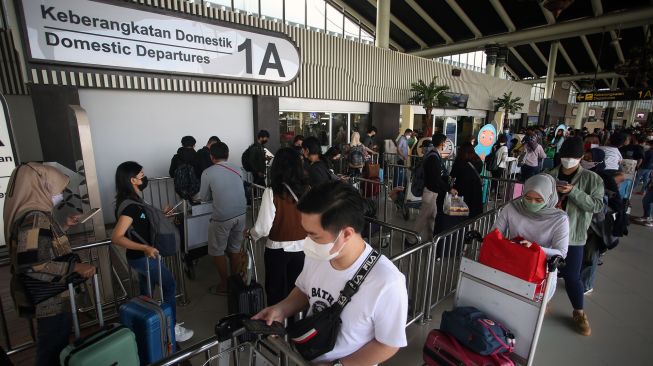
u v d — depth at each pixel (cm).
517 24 1803
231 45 696
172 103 663
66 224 242
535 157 816
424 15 1791
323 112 975
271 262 268
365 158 720
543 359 267
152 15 581
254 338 150
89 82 541
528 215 249
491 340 204
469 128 1633
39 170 193
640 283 394
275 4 1326
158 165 663
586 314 330
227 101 744
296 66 829
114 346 170
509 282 216
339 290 118
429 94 1123
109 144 602
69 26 507
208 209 389
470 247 413
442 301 353
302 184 257
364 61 1035
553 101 2408
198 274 406
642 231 569
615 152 516
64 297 198
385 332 111
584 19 1574
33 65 490
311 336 114
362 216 111
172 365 127
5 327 260
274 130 821
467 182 424
